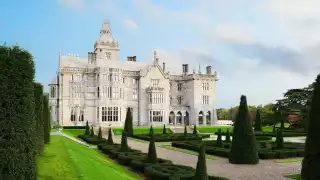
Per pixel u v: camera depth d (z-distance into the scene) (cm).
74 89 9056
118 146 4153
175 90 10875
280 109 8506
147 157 2864
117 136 6962
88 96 9162
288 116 8725
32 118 1486
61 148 3262
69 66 9162
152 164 2720
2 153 1280
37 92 2716
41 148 2680
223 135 7131
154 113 9862
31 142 1441
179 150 4434
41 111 2795
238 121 3300
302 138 6384
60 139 4831
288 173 2684
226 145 4388
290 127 8425
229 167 3031
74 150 3139
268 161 3381
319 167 2173
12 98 1347
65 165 2047
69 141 4762
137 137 6366
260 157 3550
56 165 2020
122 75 9662
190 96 10638
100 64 9719
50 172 1791
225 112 16625
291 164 3164
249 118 3288
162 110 9981
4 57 1355
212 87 10888
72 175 1761
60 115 8862
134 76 9925
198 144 4591
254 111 12156
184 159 3591
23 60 1409
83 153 3069
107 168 2317
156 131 7862
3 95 1325
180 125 10288
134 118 9800
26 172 1380
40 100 2730
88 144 5091
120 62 10281
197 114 10469
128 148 3716
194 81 10525
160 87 10000
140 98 9881
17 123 1345
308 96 8206
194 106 10462
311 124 2234
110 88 9194
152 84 10075
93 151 3969
